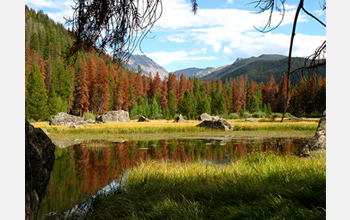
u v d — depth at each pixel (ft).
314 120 118.42
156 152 45.21
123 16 7.73
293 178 16.03
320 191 12.18
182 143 57.41
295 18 7.80
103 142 60.18
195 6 8.25
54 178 27.99
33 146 11.94
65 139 66.49
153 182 19.04
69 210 17.83
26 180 9.84
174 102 268.00
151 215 12.88
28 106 172.14
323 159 22.02
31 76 175.94
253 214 11.00
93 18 7.88
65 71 211.00
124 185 20.16
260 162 24.40
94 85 204.03
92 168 33.06
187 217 11.84
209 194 14.53
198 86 354.13
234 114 208.03
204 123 92.79
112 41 7.75
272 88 293.43
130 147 51.78
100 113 212.43
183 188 17.03
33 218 10.36
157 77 307.17
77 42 7.91
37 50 294.87
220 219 11.37
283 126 88.22
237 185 15.23
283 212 10.54
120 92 239.71
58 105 194.59
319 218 9.78
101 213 14.93
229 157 38.14
